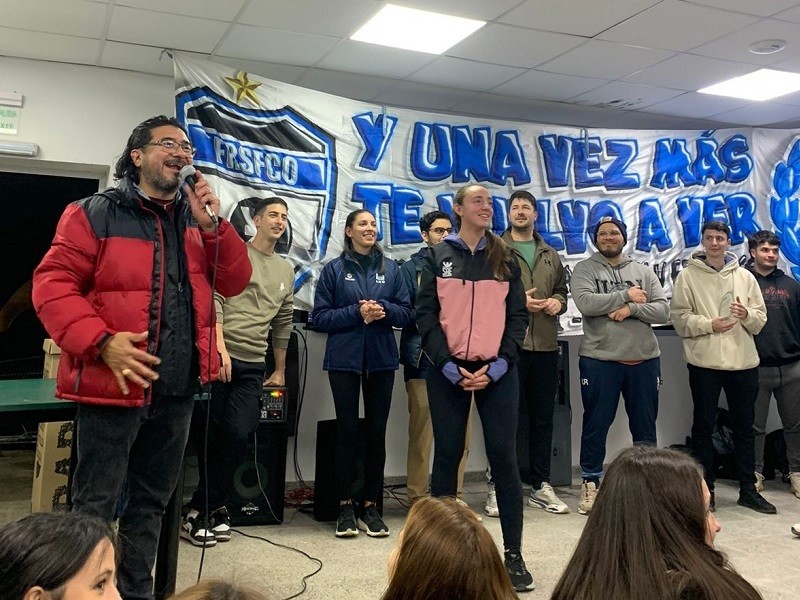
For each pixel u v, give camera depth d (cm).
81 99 373
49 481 307
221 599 77
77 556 85
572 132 442
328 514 335
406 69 388
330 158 385
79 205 171
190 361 179
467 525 101
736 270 379
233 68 379
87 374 163
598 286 362
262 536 305
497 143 425
